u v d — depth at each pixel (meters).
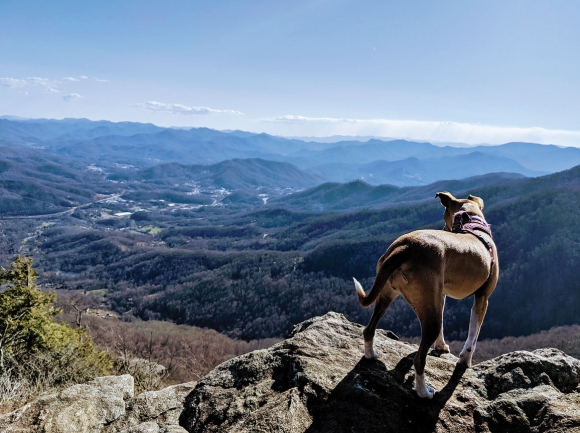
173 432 3.04
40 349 11.30
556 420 2.79
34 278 12.89
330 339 4.08
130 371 12.59
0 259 185.88
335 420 2.90
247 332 88.31
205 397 3.49
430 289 3.01
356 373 3.39
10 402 4.42
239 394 3.42
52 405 3.39
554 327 82.69
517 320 95.69
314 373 3.33
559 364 3.47
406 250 3.09
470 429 2.94
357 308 89.94
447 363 3.77
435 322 3.01
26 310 11.96
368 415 2.95
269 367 3.65
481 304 3.66
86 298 121.62
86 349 12.83
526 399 3.09
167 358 22.19
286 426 2.79
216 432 3.03
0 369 7.51
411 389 3.29
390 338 4.55
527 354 3.62
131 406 3.55
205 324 95.44
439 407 3.10
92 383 3.81
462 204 4.13
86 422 3.31
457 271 3.25
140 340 29.56
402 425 2.90
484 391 3.36
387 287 3.35
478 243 3.49
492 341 76.81
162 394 3.70
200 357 23.38
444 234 3.33
